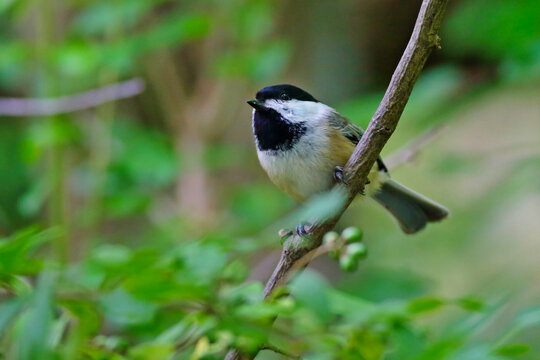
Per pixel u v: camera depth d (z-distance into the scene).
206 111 11.88
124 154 10.68
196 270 3.59
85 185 10.41
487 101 12.35
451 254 12.23
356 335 3.92
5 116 13.09
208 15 10.23
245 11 10.62
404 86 5.15
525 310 4.07
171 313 4.40
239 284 4.26
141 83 11.11
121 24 10.28
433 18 4.87
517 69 9.43
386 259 12.56
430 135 7.39
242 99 12.56
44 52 9.90
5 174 12.74
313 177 7.41
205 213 11.50
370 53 13.46
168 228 10.54
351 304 4.02
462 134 14.17
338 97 12.97
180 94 11.91
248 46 11.20
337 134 7.42
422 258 12.45
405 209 8.96
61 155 10.07
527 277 11.29
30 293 3.11
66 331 4.42
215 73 10.80
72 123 10.63
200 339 4.13
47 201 12.16
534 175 9.70
